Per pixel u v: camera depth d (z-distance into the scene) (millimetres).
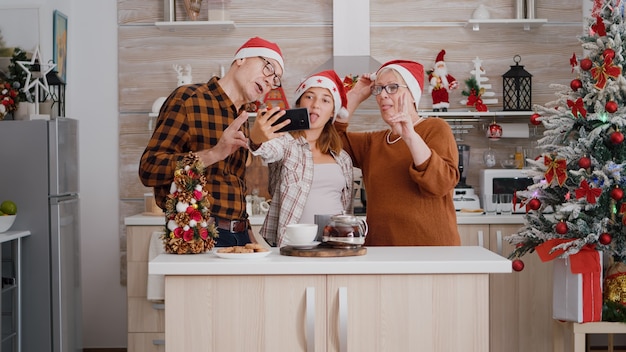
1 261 3742
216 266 2271
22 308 3869
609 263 3289
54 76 4414
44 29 4594
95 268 5133
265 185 4980
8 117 4137
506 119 5082
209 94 2816
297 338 2305
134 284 4527
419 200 2879
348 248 2441
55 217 3875
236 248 2416
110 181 5129
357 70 4836
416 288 2312
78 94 5113
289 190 2826
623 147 3145
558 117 3252
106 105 5113
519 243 3412
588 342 4512
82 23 5102
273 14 5066
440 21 5055
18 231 3855
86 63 5102
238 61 2871
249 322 2299
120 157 5102
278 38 5074
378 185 2961
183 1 5066
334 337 2311
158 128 2752
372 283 2309
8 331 3877
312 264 2275
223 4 4953
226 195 2771
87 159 5125
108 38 5098
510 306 4293
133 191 5109
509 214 4551
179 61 5090
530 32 5062
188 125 2750
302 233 2430
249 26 5070
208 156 2553
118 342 5137
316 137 2963
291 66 5066
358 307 2305
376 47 5059
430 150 2729
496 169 4918
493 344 4301
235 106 2875
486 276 2320
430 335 2316
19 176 3875
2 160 3877
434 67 4977
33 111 4164
